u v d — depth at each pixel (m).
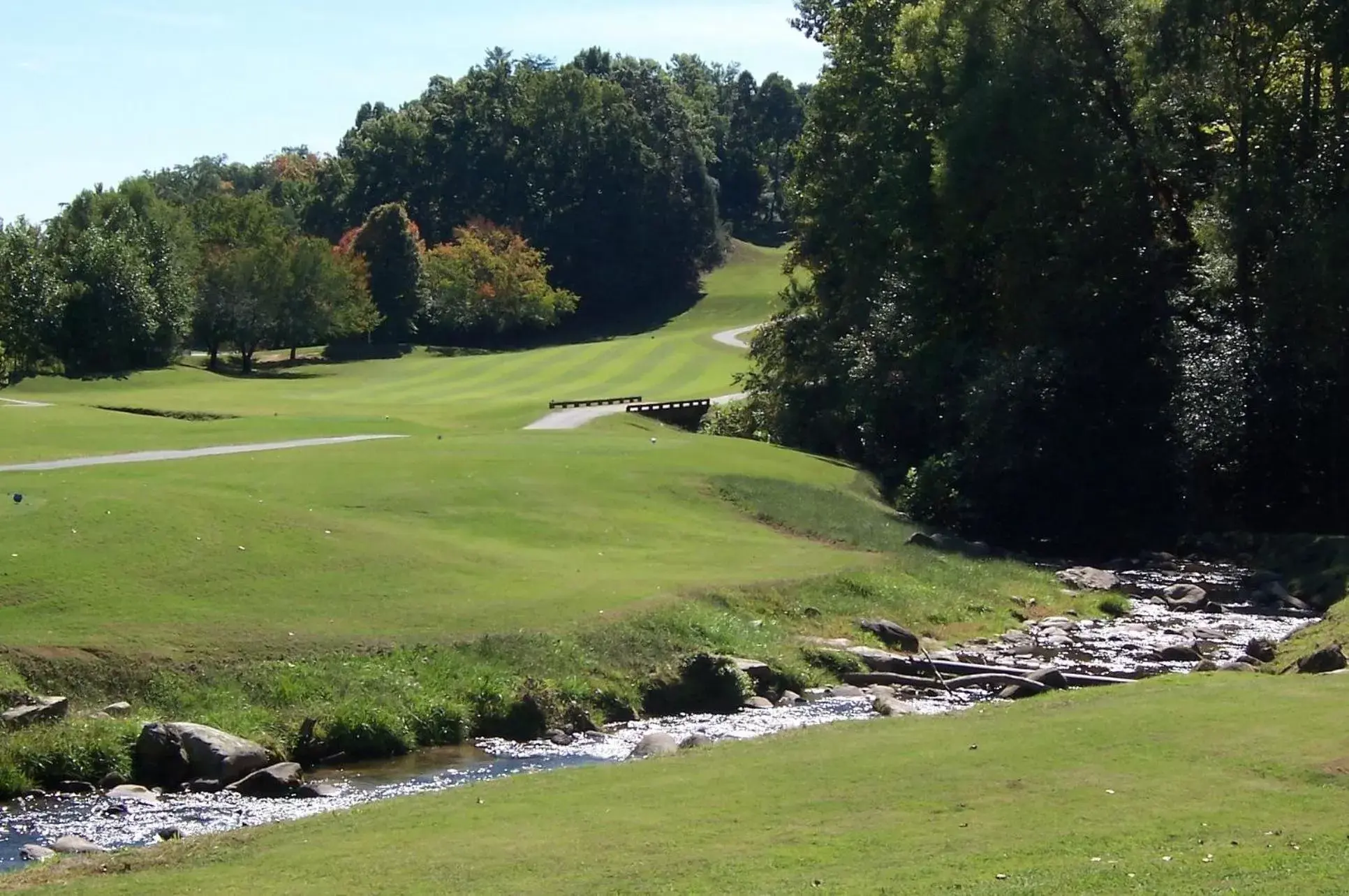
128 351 95.81
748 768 15.18
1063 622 32.47
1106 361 48.06
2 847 15.57
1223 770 13.60
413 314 129.75
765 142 196.38
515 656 23.77
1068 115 48.75
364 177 150.25
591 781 15.28
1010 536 48.06
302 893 11.30
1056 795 13.04
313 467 39.06
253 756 19.06
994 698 24.48
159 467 37.75
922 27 55.72
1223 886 10.00
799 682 25.78
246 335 108.50
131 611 22.97
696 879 11.00
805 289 66.81
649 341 114.44
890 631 29.39
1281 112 47.06
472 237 135.75
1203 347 47.72
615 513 37.31
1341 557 38.69
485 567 29.28
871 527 41.41
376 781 18.95
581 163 148.12
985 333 54.06
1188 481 47.31
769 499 42.06
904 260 56.09
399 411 67.38
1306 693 17.08
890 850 11.61
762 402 63.75
